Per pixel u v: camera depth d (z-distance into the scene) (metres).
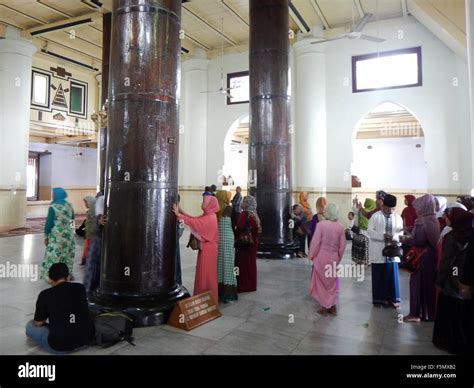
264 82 7.80
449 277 3.16
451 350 3.18
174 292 4.01
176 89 4.12
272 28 7.79
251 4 8.02
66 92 13.90
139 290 3.77
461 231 3.13
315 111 11.12
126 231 3.78
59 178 17.62
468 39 4.58
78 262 6.92
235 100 12.63
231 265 4.66
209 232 4.27
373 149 16.61
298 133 11.35
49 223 5.48
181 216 4.09
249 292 5.12
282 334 3.62
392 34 10.45
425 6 8.77
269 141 7.75
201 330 3.67
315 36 11.16
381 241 4.48
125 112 3.84
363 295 5.07
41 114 12.93
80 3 9.86
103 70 10.04
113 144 3.91
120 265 3.78
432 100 9.98
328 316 4.16
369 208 6.68
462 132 9.64
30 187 16.98
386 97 10.52
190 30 11.62
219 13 10.58
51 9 10.13
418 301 4.00
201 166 13.02
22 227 11.55
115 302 3.72
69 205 5.66
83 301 3.16
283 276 6.05
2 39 11.08
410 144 15.91
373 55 10.65
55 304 3.05
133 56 3.85
